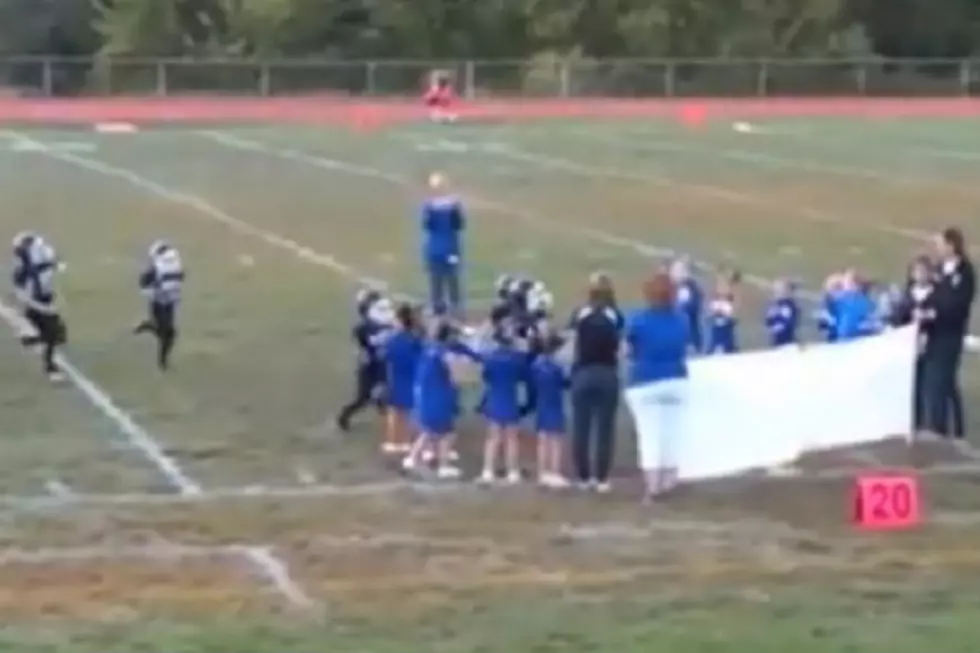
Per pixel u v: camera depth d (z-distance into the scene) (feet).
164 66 612.70
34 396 192.54
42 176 389.80
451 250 235.20
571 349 163.43
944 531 148.97
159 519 149.59
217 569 137.18
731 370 159.84
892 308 180.04
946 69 643.86
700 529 148.77
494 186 377.91
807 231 314.14
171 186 374.43
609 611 128.57
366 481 161.99
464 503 155.33
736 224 322.34
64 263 275.59
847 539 146.41
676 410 157.69
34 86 613.52
